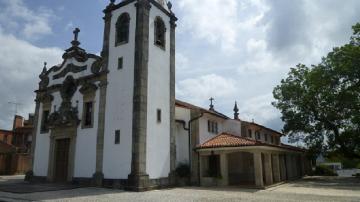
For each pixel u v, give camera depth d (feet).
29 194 55.31
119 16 78.38
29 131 150.82
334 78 108.68
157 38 78.95
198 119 85.51
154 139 70.59
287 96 121.90
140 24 73.10
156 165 69.92
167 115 76.89
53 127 84.28
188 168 80.48
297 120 118.73
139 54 70.95
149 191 63.21
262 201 47.80
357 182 91.50
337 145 114.83
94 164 71.92
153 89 73.10
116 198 50.62
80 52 87.45
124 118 69.41
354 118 101.96
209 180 77.30
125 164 66.39
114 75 74.49
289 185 79.97
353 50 101.24
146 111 69.21
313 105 115.24
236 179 93.35
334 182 91.76
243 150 73.20
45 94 90.94
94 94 77.05
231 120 103.19
